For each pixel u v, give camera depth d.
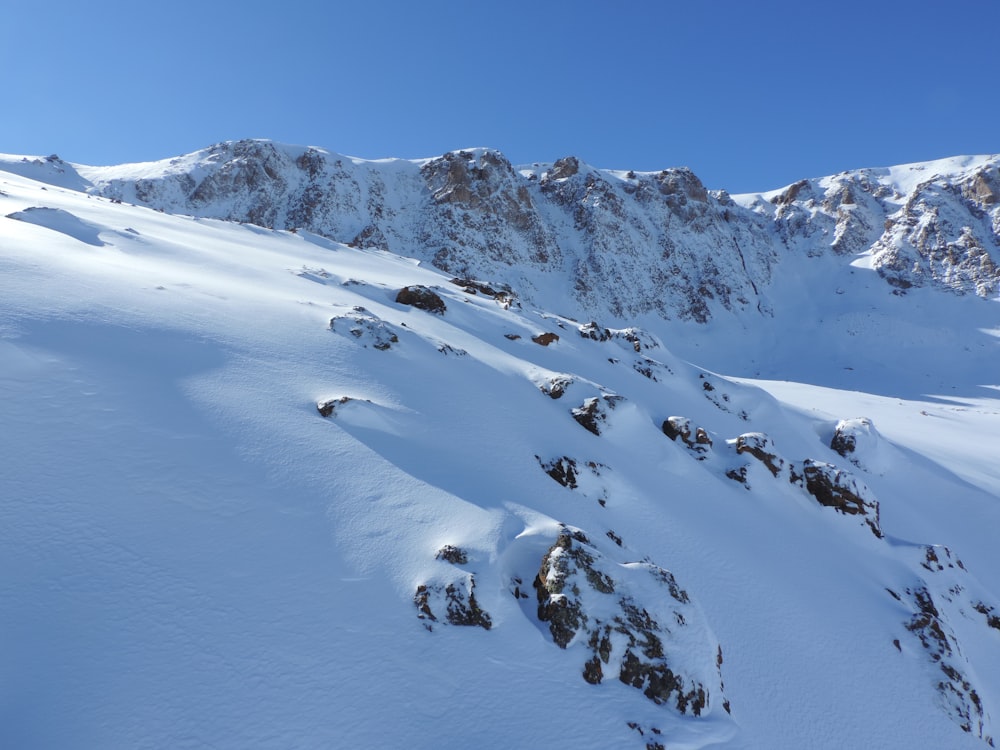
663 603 8.06
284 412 10.05
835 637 10.74
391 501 8.66
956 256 143.50
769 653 9.42
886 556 15.68
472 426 12.28
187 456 8.11
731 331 137.25
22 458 7.02
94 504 6.81
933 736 9.51
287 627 6.24
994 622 14.94
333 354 13.33
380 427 10.68
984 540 20.94
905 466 25.03
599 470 12.36
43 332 9.70
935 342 122.44
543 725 6.09
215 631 5.93
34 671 5.08
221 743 5.03
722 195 187.75
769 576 11.69
